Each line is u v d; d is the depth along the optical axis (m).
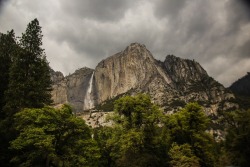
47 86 55.75
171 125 59.09
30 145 40.16
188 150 52.91
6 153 46.22
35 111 40.69
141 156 52.41
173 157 52.56
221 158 59.22
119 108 56.78
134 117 54.84
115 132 55.53
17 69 51.22
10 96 48.97
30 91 49.50
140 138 51.41
